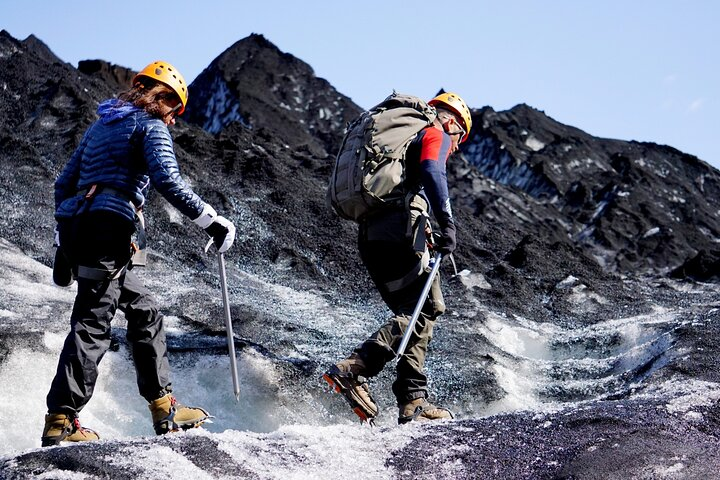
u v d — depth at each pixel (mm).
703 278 9664
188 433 3367
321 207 8727
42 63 10109
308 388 5070
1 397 4281
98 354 3670
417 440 3527
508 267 8289
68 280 3930
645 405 3893
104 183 3684
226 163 9148
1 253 6172
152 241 7227
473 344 6223
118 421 4484
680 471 3197
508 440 3514
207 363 5020
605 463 3215
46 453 3047
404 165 4090
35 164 7723
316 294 7129
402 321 4066
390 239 4070
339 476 3215
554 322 7406
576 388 5602
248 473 3141
